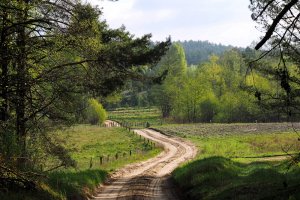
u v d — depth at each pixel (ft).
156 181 84.48
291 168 62.39
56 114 56.80
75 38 51.31
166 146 183.83
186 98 354.13
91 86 58.13
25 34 50.06
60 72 53.47
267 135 190.49
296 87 60.59
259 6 29.25
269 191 42.45
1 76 45.34
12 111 51.72
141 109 541.75
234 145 165.89
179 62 374.43
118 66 59.57
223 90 389.80
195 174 70.90
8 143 38.70
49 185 46.39
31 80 47.83
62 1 52.08
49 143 53.88
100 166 108.99
